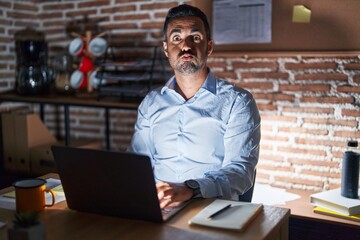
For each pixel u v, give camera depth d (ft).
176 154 6.79
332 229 7.61
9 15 10.93
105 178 4.57
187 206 5.01
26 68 10.48
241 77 9.07
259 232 4.26
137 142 7.20
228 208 4.85
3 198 5.44
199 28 6.63
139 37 10.21
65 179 4.84
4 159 10.59
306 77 8.46
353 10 7.85
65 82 10.56
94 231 4.36
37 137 10.40
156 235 4.22
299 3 8.26
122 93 9.29
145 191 4.43
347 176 7.11
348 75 8.10
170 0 9.70
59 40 11.38
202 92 6.86
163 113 6.99
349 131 8.20
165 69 9.92
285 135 8.80
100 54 10.16
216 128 6.66
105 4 10.57
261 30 8.64
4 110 11.07
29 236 3.80
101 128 11.18
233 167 5.98
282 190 8.50
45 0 11.45
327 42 8.14
